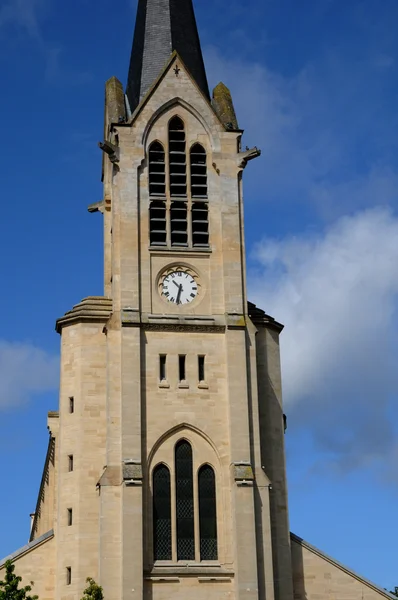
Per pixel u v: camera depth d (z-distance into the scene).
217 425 71.19
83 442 72.12
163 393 71.31
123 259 73.75
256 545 68.12
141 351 72.00
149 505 68.88
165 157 77.38
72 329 75.19
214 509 69.81
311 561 71.75
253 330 73.31
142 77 81.81
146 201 75.94
